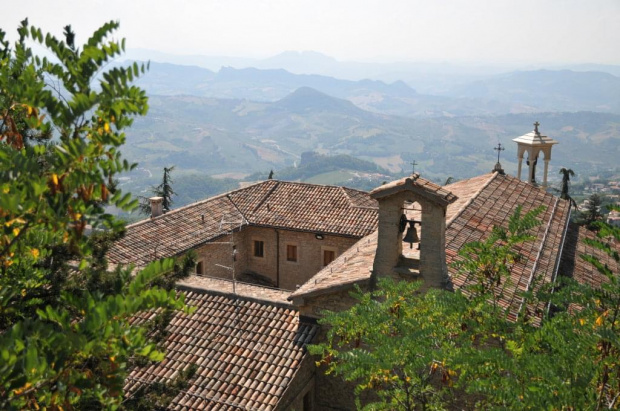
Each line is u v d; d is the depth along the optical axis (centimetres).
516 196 2686
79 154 654
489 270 1133
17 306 977
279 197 3325
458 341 1104
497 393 820
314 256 3064
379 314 1212
